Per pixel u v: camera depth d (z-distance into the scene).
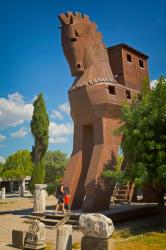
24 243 11.34
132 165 14.60
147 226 15.36
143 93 16.27
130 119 15.02
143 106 15.03
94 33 19.62
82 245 9.52
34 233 11.15
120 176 15.08
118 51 21.34
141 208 18.42
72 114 19.48
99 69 18.75
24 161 54.78
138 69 22.20
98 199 16.91
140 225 15.63
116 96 18.55
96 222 9.41
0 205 29.88
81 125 19.53
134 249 10.78
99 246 9.27
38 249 11.01
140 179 13.73
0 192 41.56
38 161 36.75
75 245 11.55
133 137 14.69
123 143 15.52
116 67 21.23
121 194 22.47
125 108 15.78
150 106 14.73
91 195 16.95
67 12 19.22
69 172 19.02
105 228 9.27
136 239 12.35
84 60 18.94
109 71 19.28
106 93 18.00
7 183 59.06
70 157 19.55
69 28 18.95
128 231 14.12
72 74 19.31
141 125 14.38
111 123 18.30
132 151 14.91
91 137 19.75
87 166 19.25
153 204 20.66
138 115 14.91
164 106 14.16
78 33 18.95
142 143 14.27
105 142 17.77
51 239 12.77
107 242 9.22
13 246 11.63
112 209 17.70
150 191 22.94
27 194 50.94
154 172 14.22
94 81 18.22
